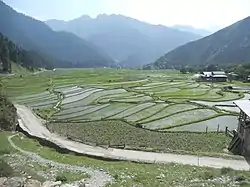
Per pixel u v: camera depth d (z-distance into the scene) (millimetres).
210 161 40531
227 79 187625
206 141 53875
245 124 46000
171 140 54625
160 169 35812
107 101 95938
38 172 33875
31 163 38375
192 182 30172
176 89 128375
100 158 43031
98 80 170250
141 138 56031
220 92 118375
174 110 81188
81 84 148750
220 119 72000
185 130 61781
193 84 153625
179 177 32031
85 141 52844
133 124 66625
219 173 33469
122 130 62062
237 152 47000
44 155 43375
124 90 123688
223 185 29031
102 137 57000
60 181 29188
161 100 96438
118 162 40562
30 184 25250
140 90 123438
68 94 115375
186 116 74562
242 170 35562
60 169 35750
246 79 178000
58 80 174750
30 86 147125
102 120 71500
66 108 87438
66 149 47375
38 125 67188
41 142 53281
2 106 67125
